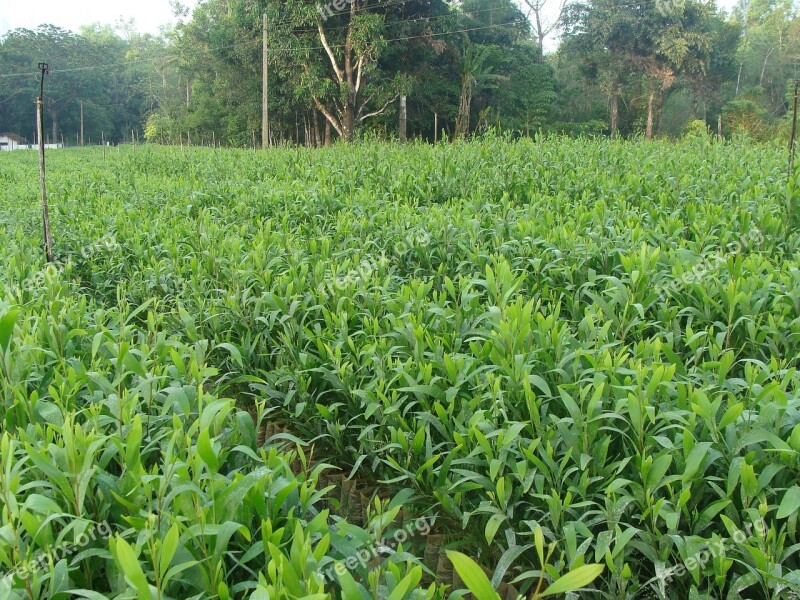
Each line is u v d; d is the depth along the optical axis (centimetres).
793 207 681
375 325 394
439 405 300
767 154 1108
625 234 580
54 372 328
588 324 350
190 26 3578
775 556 214
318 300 456
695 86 3256
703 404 250
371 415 342
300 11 2278
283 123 3062
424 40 2570
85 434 249
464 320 404
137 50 6531
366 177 1048
